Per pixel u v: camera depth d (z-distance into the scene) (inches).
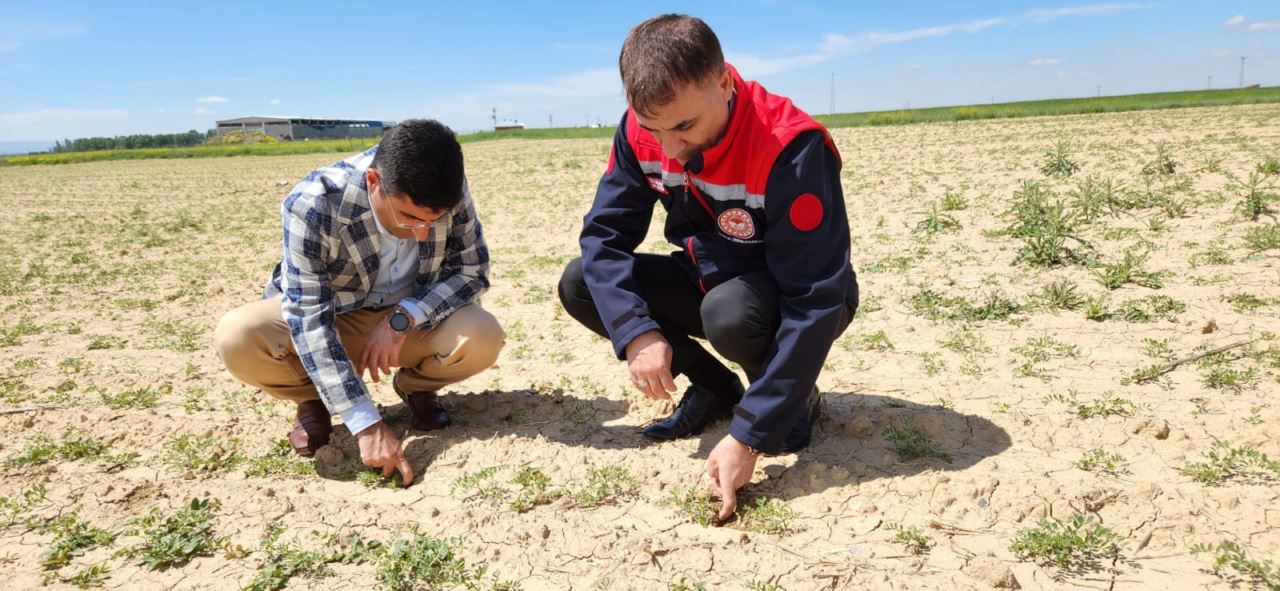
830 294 86.7
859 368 140.4
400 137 90.2
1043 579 76.7
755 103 89.1
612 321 96.3
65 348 185.5
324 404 113.2
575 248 300.5
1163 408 112.7
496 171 750.5
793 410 89.0
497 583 81.3
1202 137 549.6
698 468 102.8
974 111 1387.8
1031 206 255.1
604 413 127.1
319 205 102.5
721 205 94.1
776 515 90.7
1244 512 84.2
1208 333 142.3
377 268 110.8
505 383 145.6
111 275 283.7
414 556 84.7
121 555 88.7
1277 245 195.3
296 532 92.7
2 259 335.0
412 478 106.0
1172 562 77.6
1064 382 126.3
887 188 403.5
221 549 89.5
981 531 85.5
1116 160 435.8
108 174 1071.0
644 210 103.8
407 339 114.5
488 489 101.6
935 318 165.9
